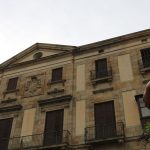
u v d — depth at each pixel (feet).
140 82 60.39
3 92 75.15
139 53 66.18
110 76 63.98
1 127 66.95
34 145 58.90
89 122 58.39
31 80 74.59
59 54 76.18
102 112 59.16
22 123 65.36
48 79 72.49
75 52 74.69
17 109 68.74
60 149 55.06
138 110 55.72
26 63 79.56
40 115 64.80
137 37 69.46
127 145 51.44
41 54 80.38
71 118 60.70
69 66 72.38
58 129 60.23
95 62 70.03
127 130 53.57
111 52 69.97
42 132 61.16
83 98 63.57
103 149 52.31
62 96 64.80
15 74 79.10
